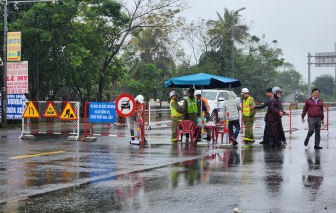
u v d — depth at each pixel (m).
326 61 50.09
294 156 10.23
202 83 13.05
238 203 5.60
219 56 47.72
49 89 27.69
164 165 8.85
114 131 17.69
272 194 6.12
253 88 51.56
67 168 8.51
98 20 28.98
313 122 11.84
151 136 16.06
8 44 19.62
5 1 19.89
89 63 29.05
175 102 13.80
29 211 5.23
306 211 5.20
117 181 7.12
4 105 20.34
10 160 9.67
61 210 5.27
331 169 8.30
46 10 23.78
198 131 13.82
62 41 25.98
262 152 11.03
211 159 9.74
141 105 13.48
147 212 5.16
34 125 21.92
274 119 12.34
